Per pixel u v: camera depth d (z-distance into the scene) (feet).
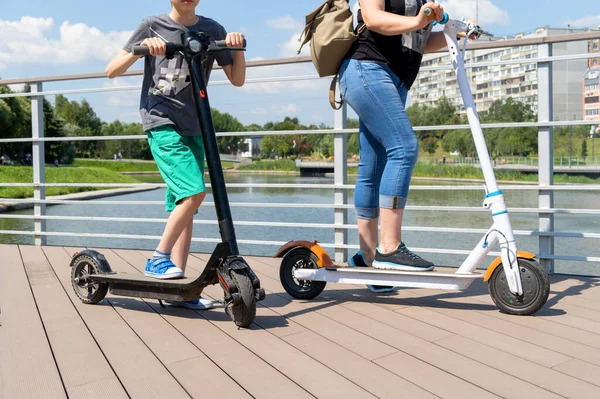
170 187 6.75
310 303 7.16
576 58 8.31
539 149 8.68
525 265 6.27
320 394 4.25
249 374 4.69
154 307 7.07
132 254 11.00
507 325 6.00
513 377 4.52
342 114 9.77
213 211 31.89
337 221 10.00
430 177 82.84
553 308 6.68
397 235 6.95
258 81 10.36
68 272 9.33
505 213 6.35
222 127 136.77
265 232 22.49
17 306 7.14
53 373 4.78
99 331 6.02
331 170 64.49
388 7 6.69
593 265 16.34
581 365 4.77
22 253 11.17
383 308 6.84
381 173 7.57
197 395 4.28
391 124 6.75
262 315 6.60
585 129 121.60
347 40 6.81
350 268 7.04
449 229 8.82
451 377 4.54
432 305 6.94
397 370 4.72
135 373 4.76
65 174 97.35
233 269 5.96
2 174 79.51
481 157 6.49
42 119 12.12
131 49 6.75
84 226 30.96
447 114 103.81
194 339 5.69
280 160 89.10
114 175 114.83
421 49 7.01
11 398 4.27
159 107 6.66
